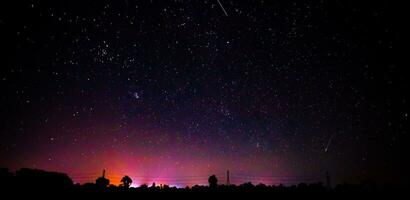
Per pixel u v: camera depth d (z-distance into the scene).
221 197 8.93
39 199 7.67
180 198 8.80
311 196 8.73
